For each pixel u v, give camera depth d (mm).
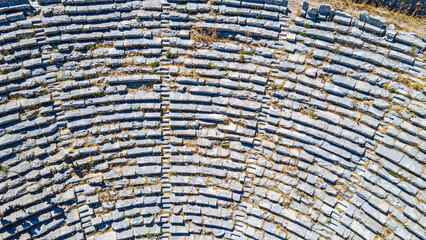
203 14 18094
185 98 17484
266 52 17672
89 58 17844
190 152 17250
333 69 17203
